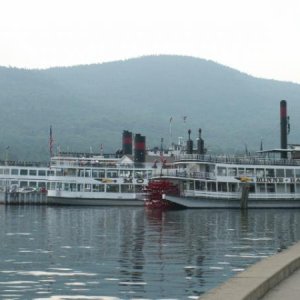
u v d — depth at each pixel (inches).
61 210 5002.5
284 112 6363.2
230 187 5275.6
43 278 1451.8
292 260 1035.9
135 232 2807.6
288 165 5403.5
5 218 3868.1
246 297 737.0
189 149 6624.0
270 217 4037.9
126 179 5826.8
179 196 5123.0
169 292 1279.5
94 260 1776.6
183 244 2249.0
